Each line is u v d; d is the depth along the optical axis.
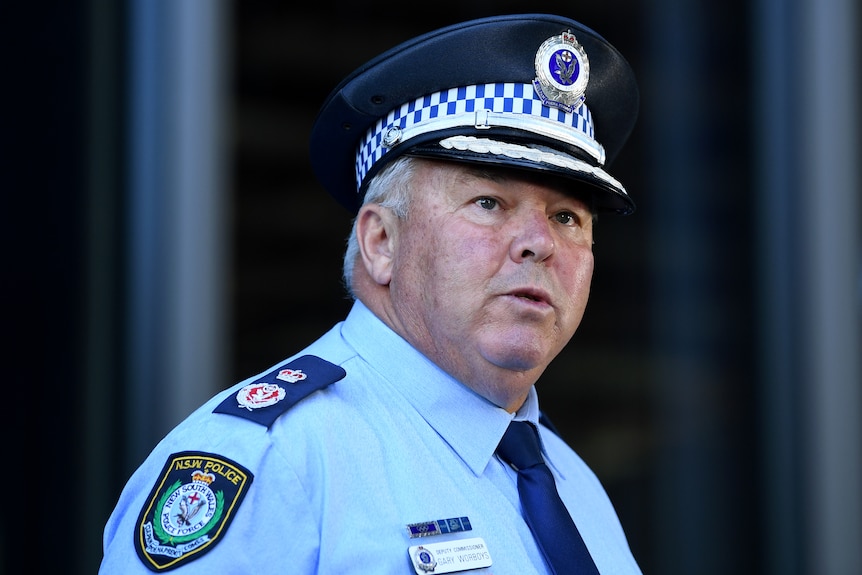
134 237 11.31
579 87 6.05
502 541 5.44
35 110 11.18
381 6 13.82
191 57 11.60
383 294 6.07
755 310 14.57
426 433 5.71
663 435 14.59
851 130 14.55
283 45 13.16
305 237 13.16
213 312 11.63
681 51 14.70
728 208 14.73
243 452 5.04
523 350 5.56
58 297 11.05
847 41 14.59
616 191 6.03
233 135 12.62
